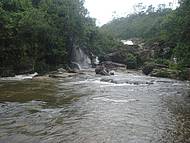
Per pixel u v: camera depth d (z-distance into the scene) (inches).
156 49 3410.4
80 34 2876.5
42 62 2279.8
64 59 2618.1
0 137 589.6
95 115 799.1
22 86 1380.4
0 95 1098.1
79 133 633.6
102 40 3595.0
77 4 2972.4
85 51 3174.2
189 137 617.0
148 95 1172.5
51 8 2701.8
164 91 1304.1
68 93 1180.5
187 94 1217.4
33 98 1041.5
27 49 2155.5
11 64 2021.4
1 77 1857.8
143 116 798.5
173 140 596.1
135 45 3816.4
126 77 1936.5
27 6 2481.5
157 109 893.2
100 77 1908.2
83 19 2992.1
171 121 748.0
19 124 689.0
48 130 649.6
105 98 1074.1
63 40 2613.2
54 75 1921.8
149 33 5216.5
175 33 2084.2
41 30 2266.2
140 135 626.8
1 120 720.3
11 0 2293.3
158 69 2252.7
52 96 1096.2
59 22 2645.2
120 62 3127.5
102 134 629.6
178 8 2064.5
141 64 3243.1
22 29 2107.5
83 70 2486.5
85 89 1311.5
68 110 853.2
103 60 3211.1
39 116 772.0
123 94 1182.3
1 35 1940.2
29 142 568.7
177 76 2025.1
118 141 585.0
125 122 732.0
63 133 631.2
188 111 868.6
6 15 2038.6
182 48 1814.7
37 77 1859.0
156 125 707.4
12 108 856.9
